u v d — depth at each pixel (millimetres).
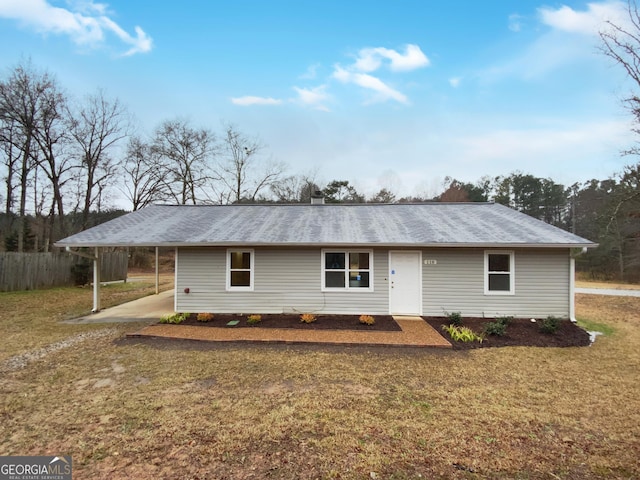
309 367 6336
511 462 3457
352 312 10680
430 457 3527
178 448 3643
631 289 19750
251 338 8141
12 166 23438
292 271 10766
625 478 3227
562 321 9852
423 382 5680
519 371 6270
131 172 28719
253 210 14008
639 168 15828
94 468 3295
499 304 10281
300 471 3264
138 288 18547
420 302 10555
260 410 4566
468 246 9797
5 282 15344
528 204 41062
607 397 5117
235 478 3148
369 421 4289
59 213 24125
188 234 10742
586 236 32875
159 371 6055
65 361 6602
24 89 21281
